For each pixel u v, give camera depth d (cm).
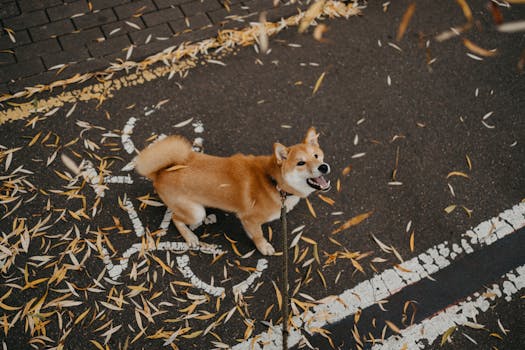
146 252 406
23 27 533
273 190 355
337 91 507
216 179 348
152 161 336
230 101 497
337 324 379
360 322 379
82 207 427
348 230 421
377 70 525
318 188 352
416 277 400
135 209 428
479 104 502
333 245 414
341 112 492
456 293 393
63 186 437
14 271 393
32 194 432
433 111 496
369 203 435
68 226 417
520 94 512
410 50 540
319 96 503
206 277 397
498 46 547
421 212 431
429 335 375
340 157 461
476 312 384
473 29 560
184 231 406
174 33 538
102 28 537
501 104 504
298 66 524
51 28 534
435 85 515
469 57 537
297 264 404
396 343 371
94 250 406
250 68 520
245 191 352
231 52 531
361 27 558
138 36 533
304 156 334
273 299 389
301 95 503
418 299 390
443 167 458
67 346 365
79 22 540
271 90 505
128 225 420
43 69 505
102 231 416
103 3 557
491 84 518
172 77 511
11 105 483
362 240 417
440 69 527
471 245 416
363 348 370
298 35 547
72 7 551
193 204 369
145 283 393
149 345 368
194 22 546
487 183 449
